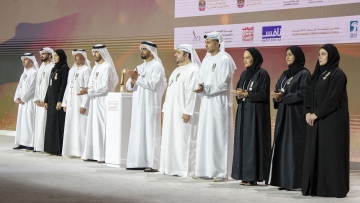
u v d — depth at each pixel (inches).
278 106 249.9
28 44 504.7
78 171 298.5
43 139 383.9
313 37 332.2
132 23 430.3
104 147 342.3
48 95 376.5
